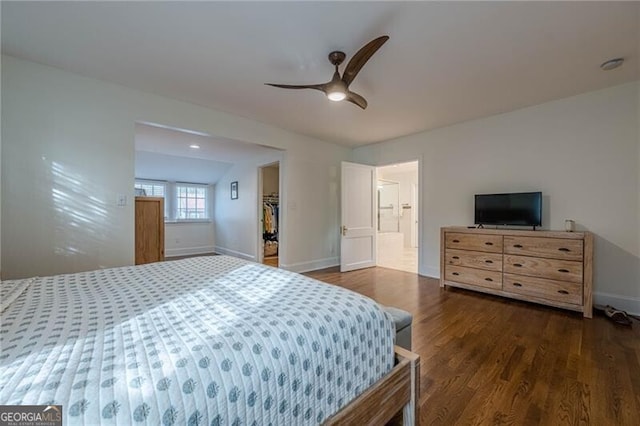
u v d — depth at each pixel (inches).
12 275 93.4
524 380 66.4
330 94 88.6
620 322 99.3
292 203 180.1
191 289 54.4
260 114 144.0
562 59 91.8
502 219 136.6
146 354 30.3
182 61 94.8
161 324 38.2
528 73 101.1
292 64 96.0
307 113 142.3
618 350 79.9
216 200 279.3
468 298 129.5
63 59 94.0
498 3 67.4
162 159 222.5
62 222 101.4
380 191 325.1
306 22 74.7
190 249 265.1
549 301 112.4
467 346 83.1
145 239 149.6
